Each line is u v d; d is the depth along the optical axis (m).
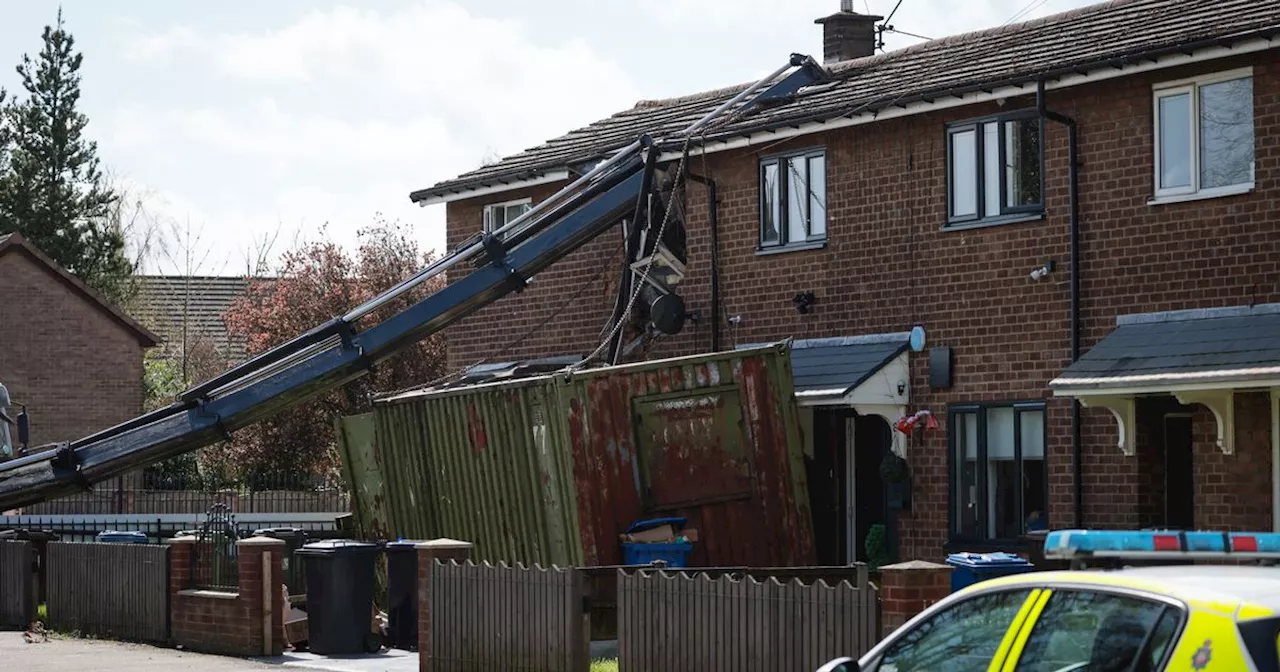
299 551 23.02
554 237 28.75
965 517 25.66
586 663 17.98
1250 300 22.30
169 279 82.00
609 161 29.36
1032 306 24.86
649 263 28.81
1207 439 21.98
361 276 53.31
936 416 26.05
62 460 28.34
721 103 32.59
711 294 29.75
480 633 19.38
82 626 26.38
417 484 27.06
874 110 26.59
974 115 25.80
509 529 24.84
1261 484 21.25
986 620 8.85
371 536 28.53
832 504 28.55
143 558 25.03
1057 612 8.38
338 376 28.02
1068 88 24.53
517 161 35.31
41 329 54.66
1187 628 7.54
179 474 53.28
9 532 28.95
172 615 24.44
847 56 34.34
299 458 49.94
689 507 24.03
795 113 28.27
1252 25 22.14
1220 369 20.50
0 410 36.06
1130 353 22.23
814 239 28.23
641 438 23.95
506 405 24.78
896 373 26.25
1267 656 7.19
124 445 28.23
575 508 23.42
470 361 35.28
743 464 24.33
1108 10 26.81
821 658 15.36
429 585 20.28
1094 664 8.05
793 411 24.66
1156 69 23.39
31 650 24.03
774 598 15.92
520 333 34.09
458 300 28.23
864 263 27.33
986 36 28.83
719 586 16.58
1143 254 23.52
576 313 32.81
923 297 26.39
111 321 55.72
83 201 72.75
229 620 23.12
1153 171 23.52
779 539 24.36
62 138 71.94
